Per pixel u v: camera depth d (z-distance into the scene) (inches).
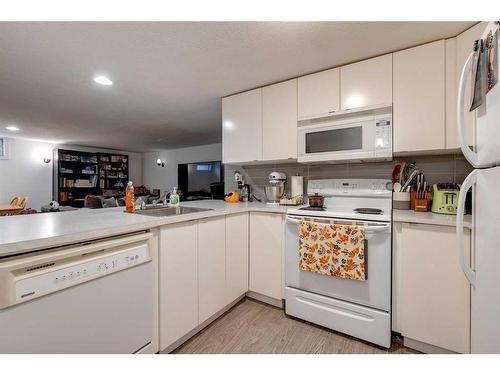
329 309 65.8
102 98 102.8
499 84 27.2
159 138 205.0
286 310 73.3
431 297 54.8
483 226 32.1
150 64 72.4
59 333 37.2
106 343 43.1
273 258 78.0
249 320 72.4
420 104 62.3
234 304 80.8
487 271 31.0
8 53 65.9
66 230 40.8
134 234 49.2
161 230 54.6
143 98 102.5
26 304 33.9
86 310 40.4
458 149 60.5
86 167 260.4
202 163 229.6
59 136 197.9
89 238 41.1
